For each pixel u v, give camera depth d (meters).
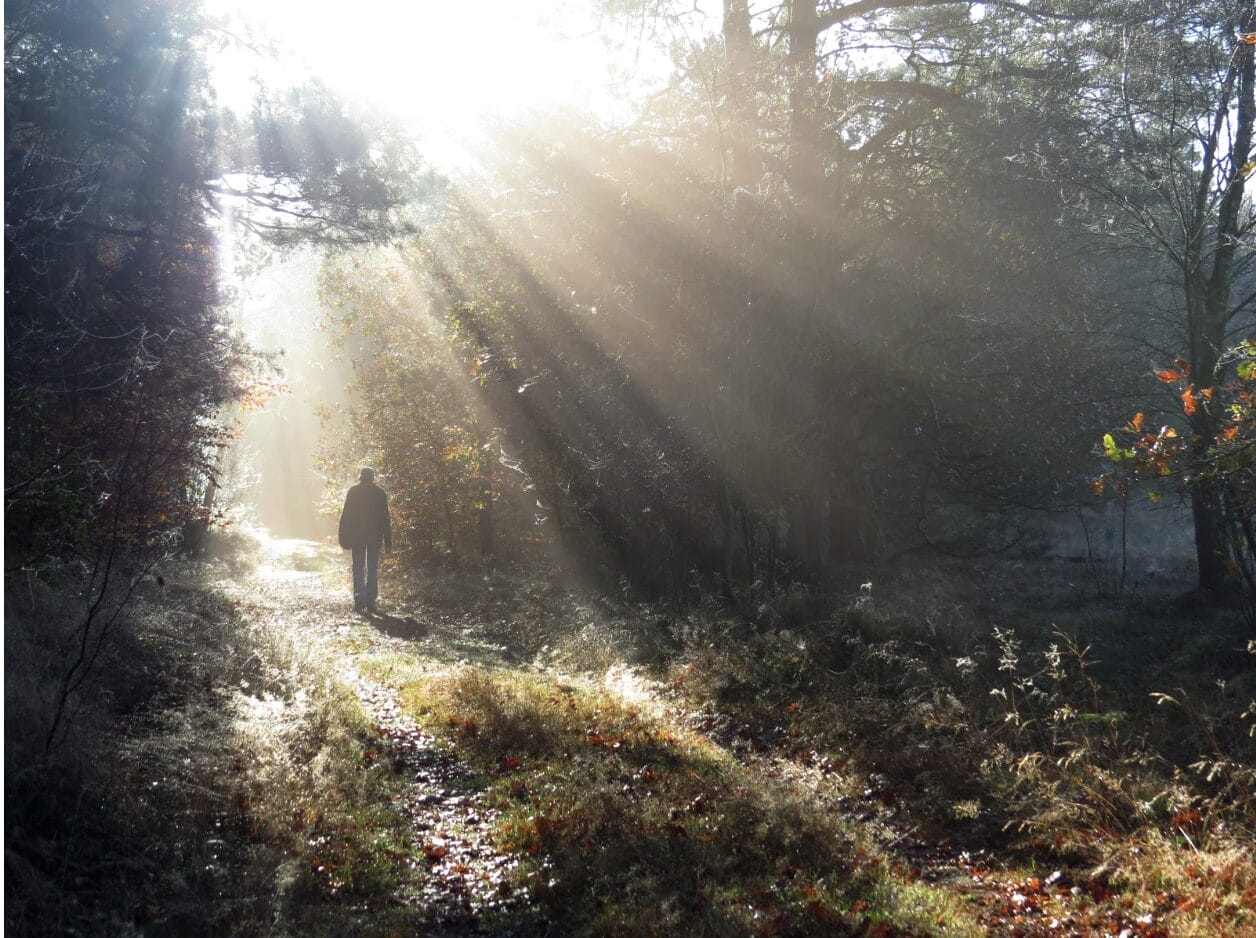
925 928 4.95
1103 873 5.68
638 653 11.80
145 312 11.95
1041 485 18.12
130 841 4.92
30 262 9.54
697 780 7.11
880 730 8.36
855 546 19.30
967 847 6.41
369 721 8.07
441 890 5.30
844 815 6.89
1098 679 9.58
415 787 6.80
